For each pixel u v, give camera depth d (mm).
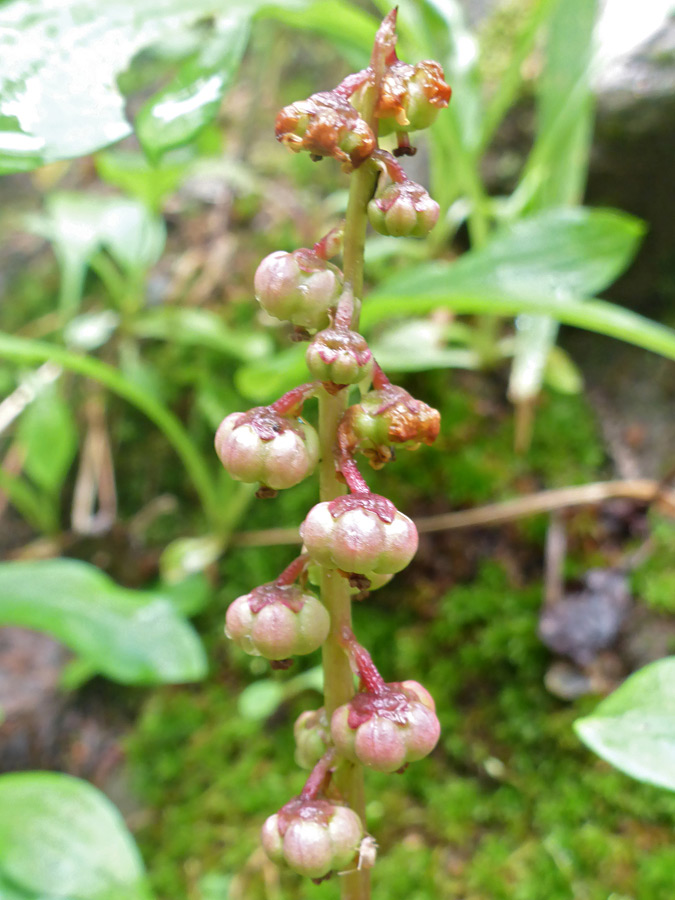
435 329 105
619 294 110
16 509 123
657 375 104
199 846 89
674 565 89
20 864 58
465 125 96
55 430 110
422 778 86
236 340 114
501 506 96
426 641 93
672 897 74
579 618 88
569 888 76
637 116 99
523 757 85
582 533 94
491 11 123
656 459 98
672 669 47
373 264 117
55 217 120
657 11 91
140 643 73
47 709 103
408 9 82
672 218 105
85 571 78
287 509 106
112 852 59
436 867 80
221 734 96
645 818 78
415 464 101
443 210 111
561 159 100
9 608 73
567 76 94
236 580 106
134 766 97
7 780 63
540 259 74
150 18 50
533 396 103
